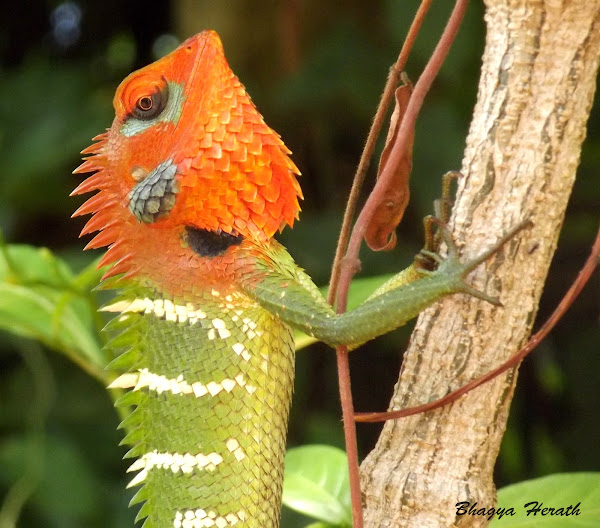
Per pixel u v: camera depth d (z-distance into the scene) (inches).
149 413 42.4
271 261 42.2
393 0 51.5
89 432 55.5
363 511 41.6
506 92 41.3
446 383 41.4
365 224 41.2
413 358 41.6
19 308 45.0
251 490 42.2
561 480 42.8
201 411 42.2
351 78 57.2
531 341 41.1
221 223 42.2
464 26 50.5
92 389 56.7
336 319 41.6
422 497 41.4
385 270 53.2
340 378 41.3
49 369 55.7
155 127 42.3
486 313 41.3
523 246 41.3
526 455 56.5
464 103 56.8
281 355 42.3
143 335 42.4
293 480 43.6
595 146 56.2
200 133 42.1
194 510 42.2
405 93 41.5
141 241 42.4
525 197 41.3
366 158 41.6
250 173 42.2
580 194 56.9
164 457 42.3
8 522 48.0
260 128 42.2
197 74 42.1
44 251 44.5
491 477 41.5
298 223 55.6
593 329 56.4
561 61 41.2
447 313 41.4
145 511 42.4
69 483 51.1
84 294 44.4
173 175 42.1
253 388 42.2
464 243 41.4
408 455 41.5
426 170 53.5
